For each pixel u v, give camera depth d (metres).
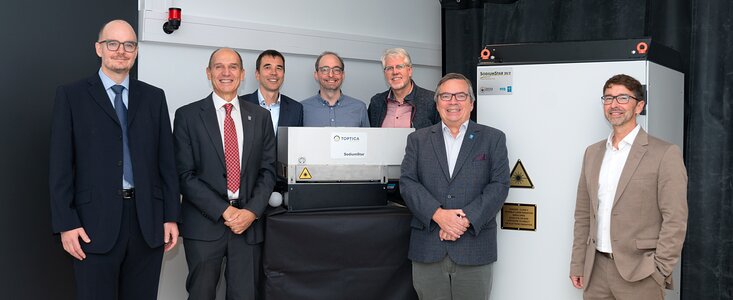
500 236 2.53
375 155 2.52
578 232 2.25
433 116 2.99
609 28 3.38
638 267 2.02
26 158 2.65
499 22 3.88
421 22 4.25
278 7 3.55
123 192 2.16
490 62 2.54
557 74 2.41
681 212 1.94
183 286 3.25
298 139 2.44
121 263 2.21
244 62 3.44
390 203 2.70
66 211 2.04
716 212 2.83
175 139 2.38
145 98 2.27
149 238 2.19
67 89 2.12
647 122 2.28
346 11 3.86
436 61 4.32
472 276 2.30
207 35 3.25
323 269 2.39
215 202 2.30
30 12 2.66
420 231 2.35
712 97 2.82
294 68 3.64
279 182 2.69
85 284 2.11
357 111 3.20
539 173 2.45
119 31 2.13
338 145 2.47
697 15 2.86
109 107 2.15
